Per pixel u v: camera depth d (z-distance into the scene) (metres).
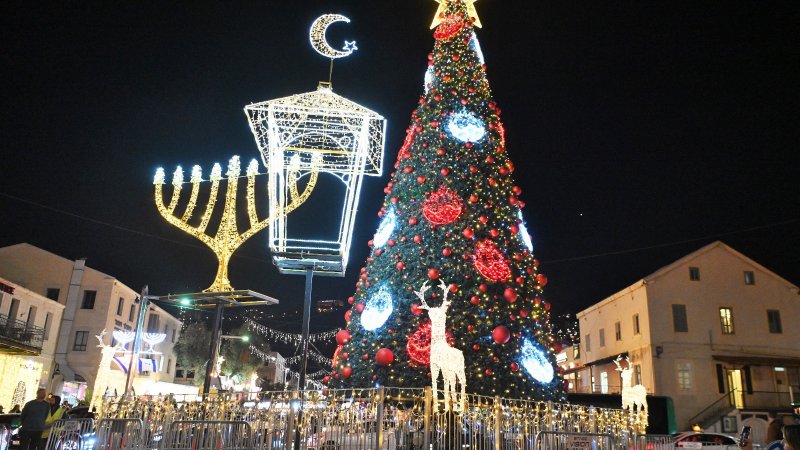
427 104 15.52
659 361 29.45
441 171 14.27
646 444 12.39
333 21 14.41
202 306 16.88
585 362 37.91
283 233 14.48
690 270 31.19
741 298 30.86
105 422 9.93
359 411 9.58
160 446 9.95
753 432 23.62
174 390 41.09
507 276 13.63
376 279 14.01
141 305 21.25
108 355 13.78
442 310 10.59
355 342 13.66
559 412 11.05
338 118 14.16
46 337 32.47
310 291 14.25
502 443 9.99
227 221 15.96
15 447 12.05
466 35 16.28
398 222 14.38
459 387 12.39
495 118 15.65
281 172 14.23
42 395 11.19
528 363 13.11
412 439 9.69
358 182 14.66
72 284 34.94
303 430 9.73
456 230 13.79
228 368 41.97
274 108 13.46
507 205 14.63
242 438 9.64
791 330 30.55
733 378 29.62
